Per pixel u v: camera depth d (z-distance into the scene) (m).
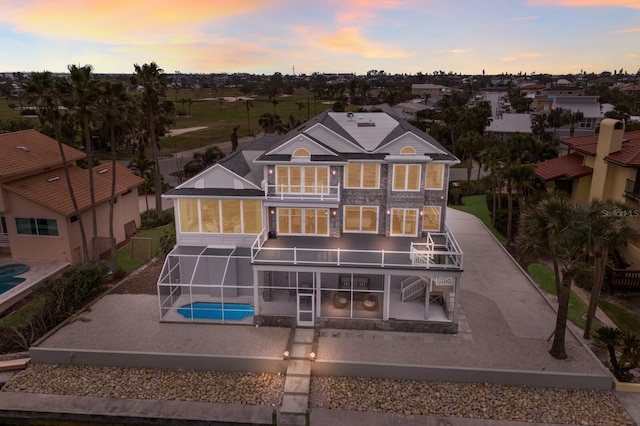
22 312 27.52
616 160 31.81
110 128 30.94
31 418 19.17
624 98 131.62
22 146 36.22
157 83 42.94
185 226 28.69
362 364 21.06
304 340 23.30
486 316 25.78
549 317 25.75
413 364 21.11
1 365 21.91
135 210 42.44
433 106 144.12
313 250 25.11
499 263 33.69
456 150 80.38
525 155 59.78
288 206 27.64
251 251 25.64
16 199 32.53
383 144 28.80
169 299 26.47
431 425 18.25
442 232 29.03
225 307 26.77
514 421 18.42
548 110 92.62
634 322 25.06
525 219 21.77
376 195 28.59
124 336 23.77
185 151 91.62
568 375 20.22
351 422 18.44
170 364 21.94
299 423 18.42
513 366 21.05
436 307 26.03
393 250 26.33
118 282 31.19
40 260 33.53
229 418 18.64
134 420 18.80
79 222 31.70
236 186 28.02
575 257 19.98
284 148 27.48
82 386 20.69
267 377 21.34
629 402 19.41
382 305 26.14
